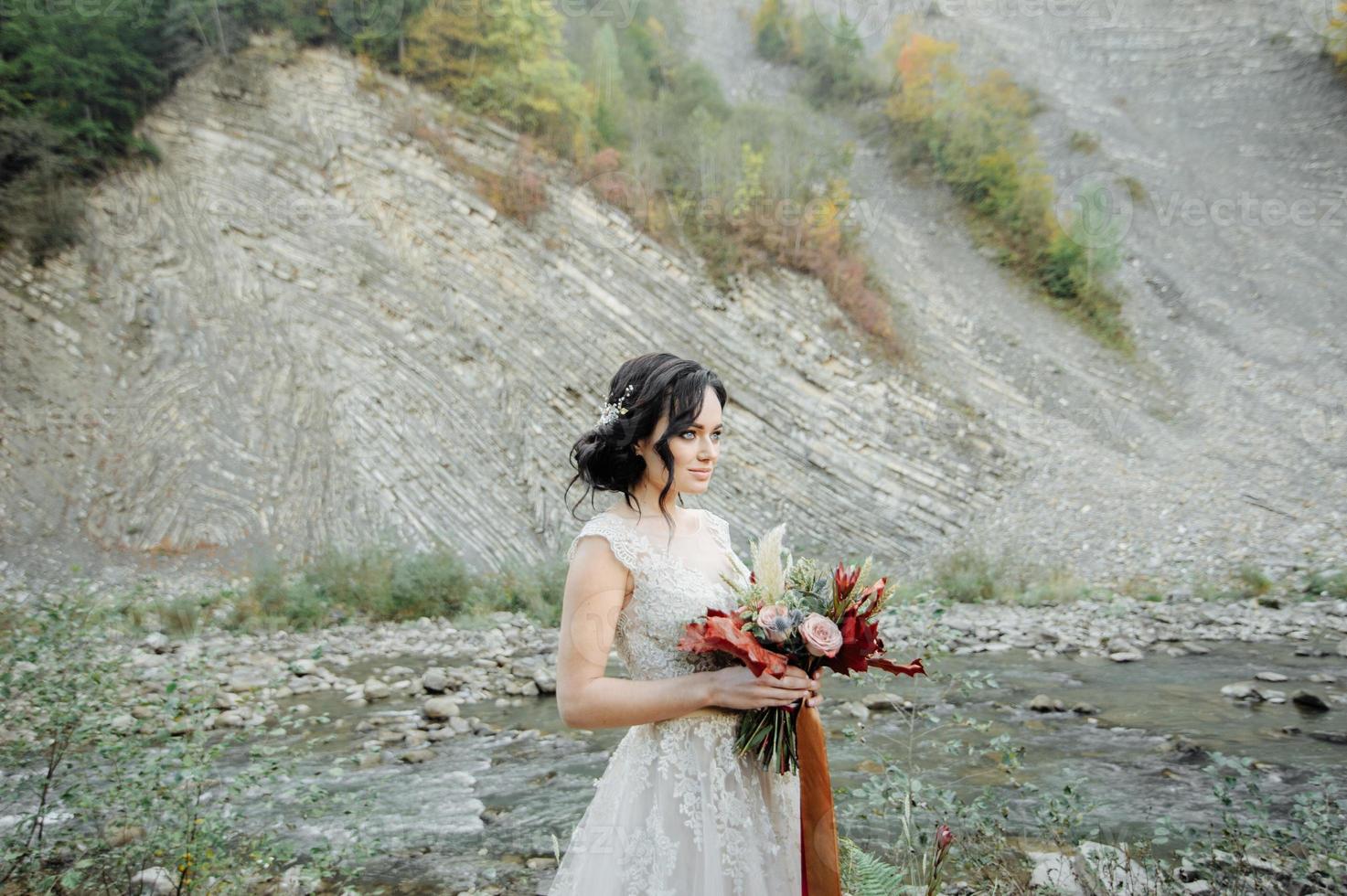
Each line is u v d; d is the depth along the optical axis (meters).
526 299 17.08
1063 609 10.92
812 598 1.72
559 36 20.19
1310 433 15.92
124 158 17.44
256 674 7.30
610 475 1.93
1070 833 3.43
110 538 13.91
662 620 1.79
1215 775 3.24
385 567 11.66
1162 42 26.22
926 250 20.75
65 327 15.70
